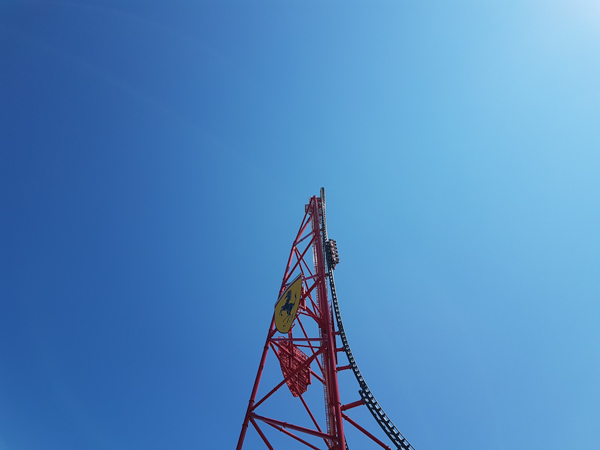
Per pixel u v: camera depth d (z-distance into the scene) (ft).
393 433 107.14
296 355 131.54
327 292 125.39
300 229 155.63
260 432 99.91
